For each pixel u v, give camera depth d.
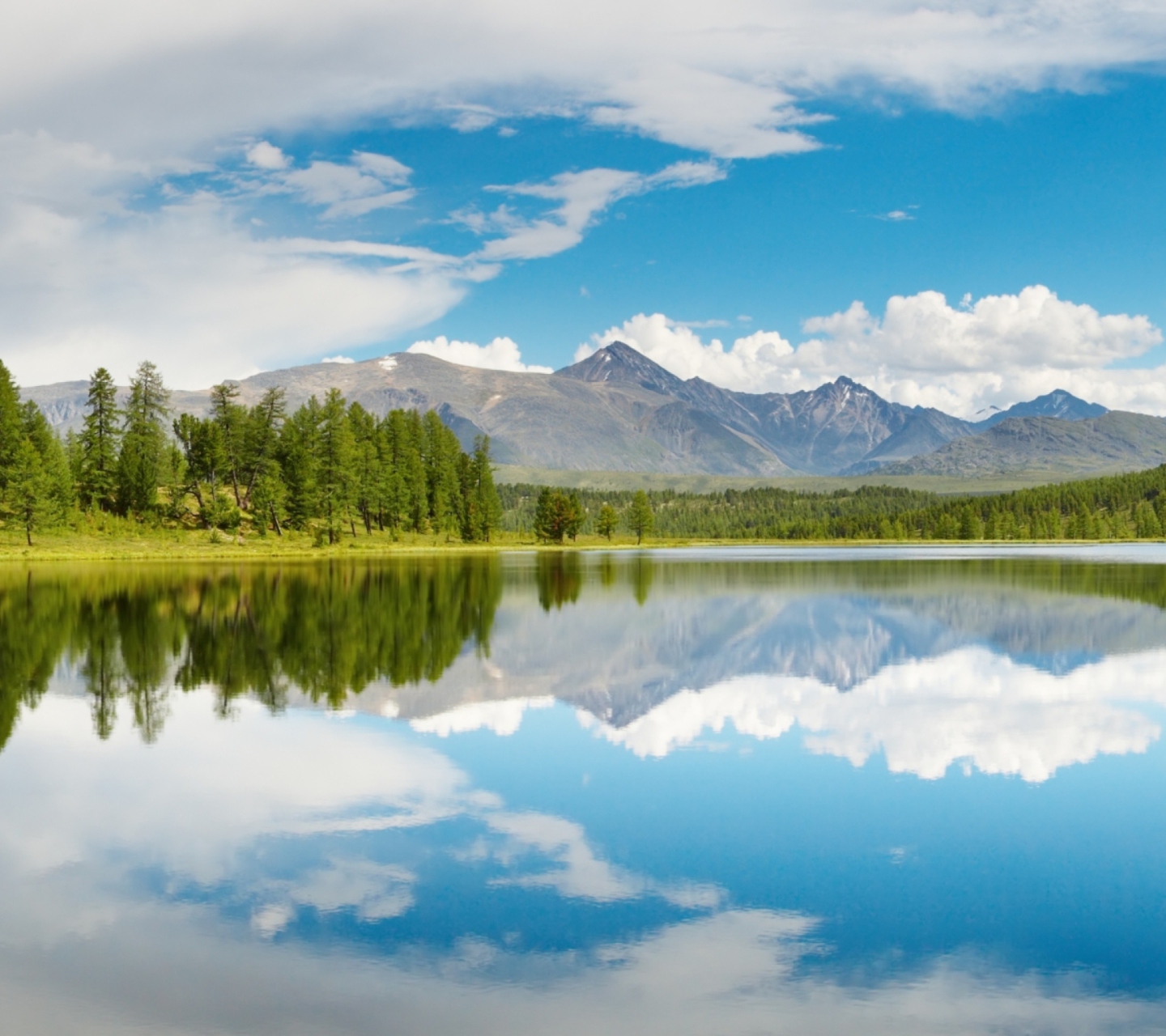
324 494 140.25
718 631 48.22
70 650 40.19
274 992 12.38
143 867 16.56
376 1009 12.02
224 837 18.02
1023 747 24.94
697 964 13.17
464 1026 11.62
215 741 25.17
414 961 13.23
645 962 13.26
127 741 25.14
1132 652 41.25
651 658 39.41
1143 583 81.19
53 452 124.81
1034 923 14.48
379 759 23.50
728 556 153.00
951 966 13.16
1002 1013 12.02
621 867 16.61
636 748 24.77
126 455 133.00
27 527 112.62
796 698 31.28
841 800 20.41
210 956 13.36
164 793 20.69
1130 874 16.34
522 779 21.81
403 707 29.56
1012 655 40.50
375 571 92.06
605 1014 11.94
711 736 26.17
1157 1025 11.77
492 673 35.50
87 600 60.25
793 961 13.30
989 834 18.31
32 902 15.14
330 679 34.03
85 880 16.00
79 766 22.84
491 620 51.97
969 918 14.64
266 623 49.19
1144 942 13.91
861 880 16.09
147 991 12.40
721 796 20.58
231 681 33.47
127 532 125.44
